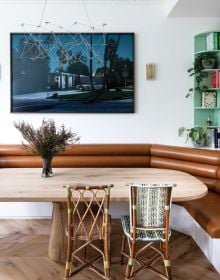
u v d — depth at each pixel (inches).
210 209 105.6
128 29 150.3
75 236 87.8
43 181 102.3
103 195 87.2
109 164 147.5
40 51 149.3
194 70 147.7
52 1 147.3
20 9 147.7
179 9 137.6
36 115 152.2
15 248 116.1
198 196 86.9
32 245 118.8
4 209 146.6
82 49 149.9
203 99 149.2
